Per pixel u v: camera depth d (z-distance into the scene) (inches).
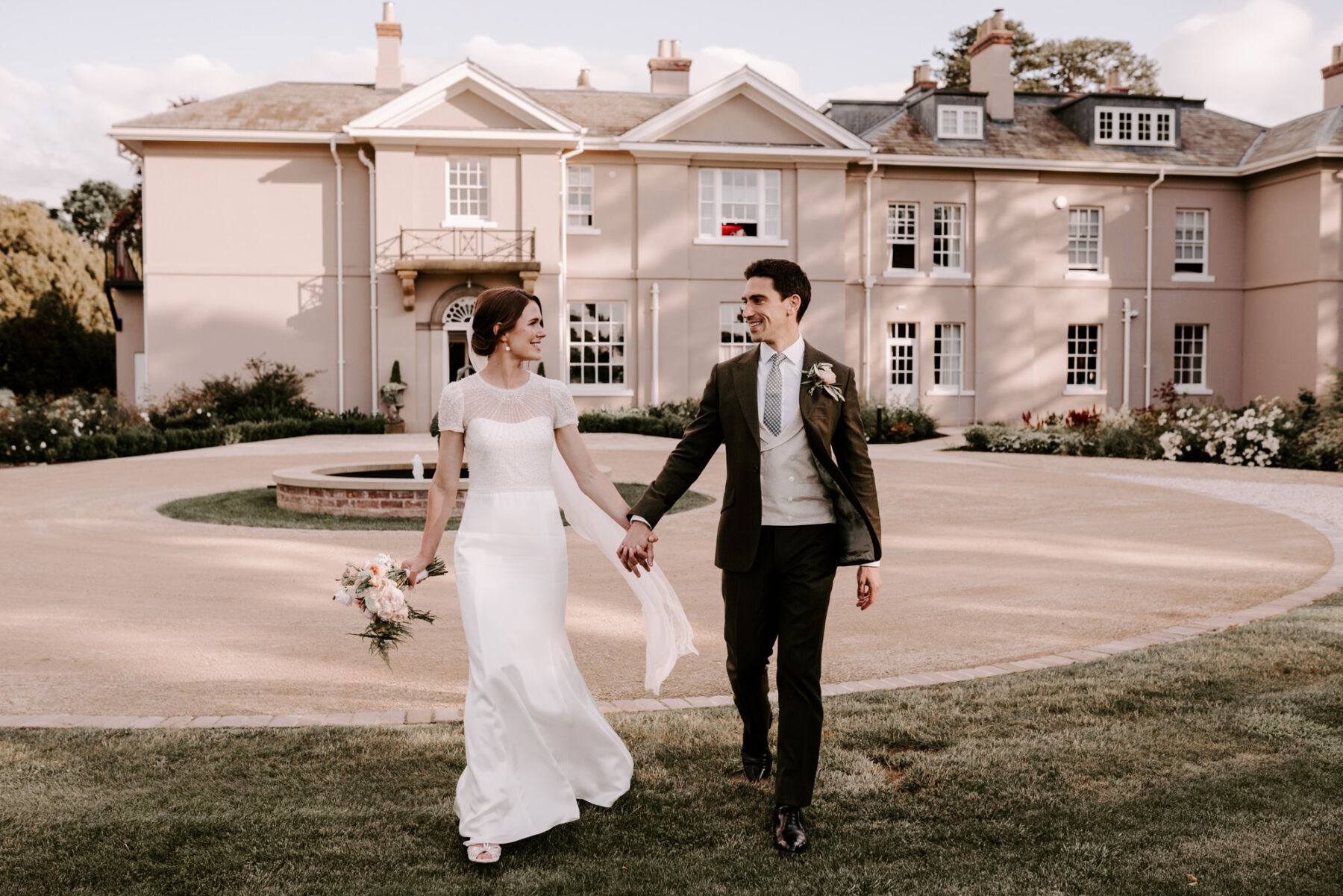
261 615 246.5
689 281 947.3
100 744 149.6
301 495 434.0
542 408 132.1
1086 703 165.8
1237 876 109.3
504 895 106.6
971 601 258.4
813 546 126.1
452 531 382.6
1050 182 1015.6
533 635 126.5
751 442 127.0
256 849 116.3
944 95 1005.8
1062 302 1022.4
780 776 121.8
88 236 2009.1
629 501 450.6
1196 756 142.2
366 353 917.2
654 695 181.3
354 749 148.3
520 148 900.0
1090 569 299.9
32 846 116.2
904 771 139.7
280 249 904.9
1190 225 1047.6
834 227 960.3
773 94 935.0
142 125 875.4
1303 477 555.8
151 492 498.9
